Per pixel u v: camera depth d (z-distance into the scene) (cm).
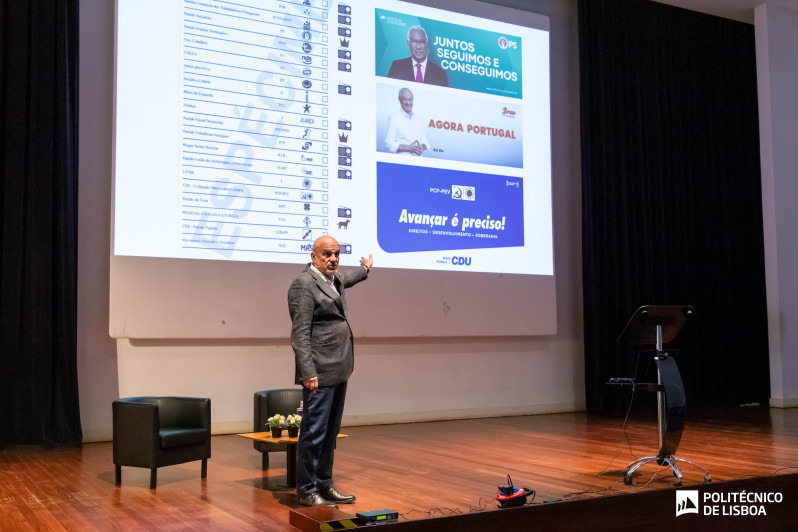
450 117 711
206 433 420
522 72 760
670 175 845
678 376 392
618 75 814
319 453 345
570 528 336
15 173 545
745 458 454
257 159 610
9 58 549
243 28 612
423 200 688
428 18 709
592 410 765
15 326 537
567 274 797
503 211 733
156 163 575
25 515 329
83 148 578
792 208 856
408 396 690
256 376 619
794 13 876
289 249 618
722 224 876
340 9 659
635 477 397
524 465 447
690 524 366
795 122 869
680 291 837
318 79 642
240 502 355
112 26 593
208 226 590
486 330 713
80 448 536
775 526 386
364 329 653
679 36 866
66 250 553
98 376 571
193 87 591
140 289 565
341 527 292
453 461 465
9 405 532
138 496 370
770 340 841
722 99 888
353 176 652
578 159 815
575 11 826
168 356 590
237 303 597
